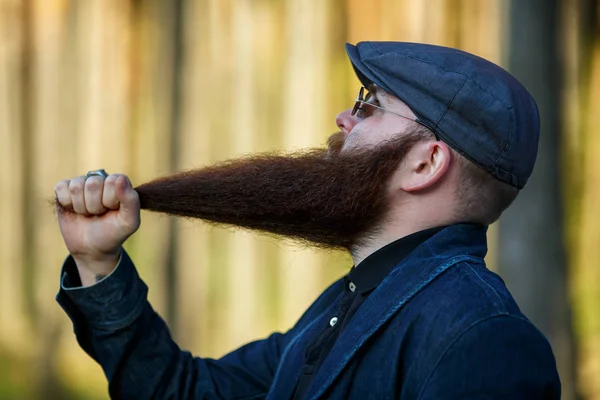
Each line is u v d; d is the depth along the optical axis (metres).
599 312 10.33
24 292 12.08
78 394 10.58
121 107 11.67
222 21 11.34
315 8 11.41
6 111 12.26
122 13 11.62
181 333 10.49
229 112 11.34
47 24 12.13
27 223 12.21
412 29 10.70
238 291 10.99
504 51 6.01
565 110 6.39
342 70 11.51
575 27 10.44
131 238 10.83
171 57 11.03
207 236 10.77
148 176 11.54
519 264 5.86
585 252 11.19
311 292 11.27
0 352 11.27
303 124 11.48
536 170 5.88
